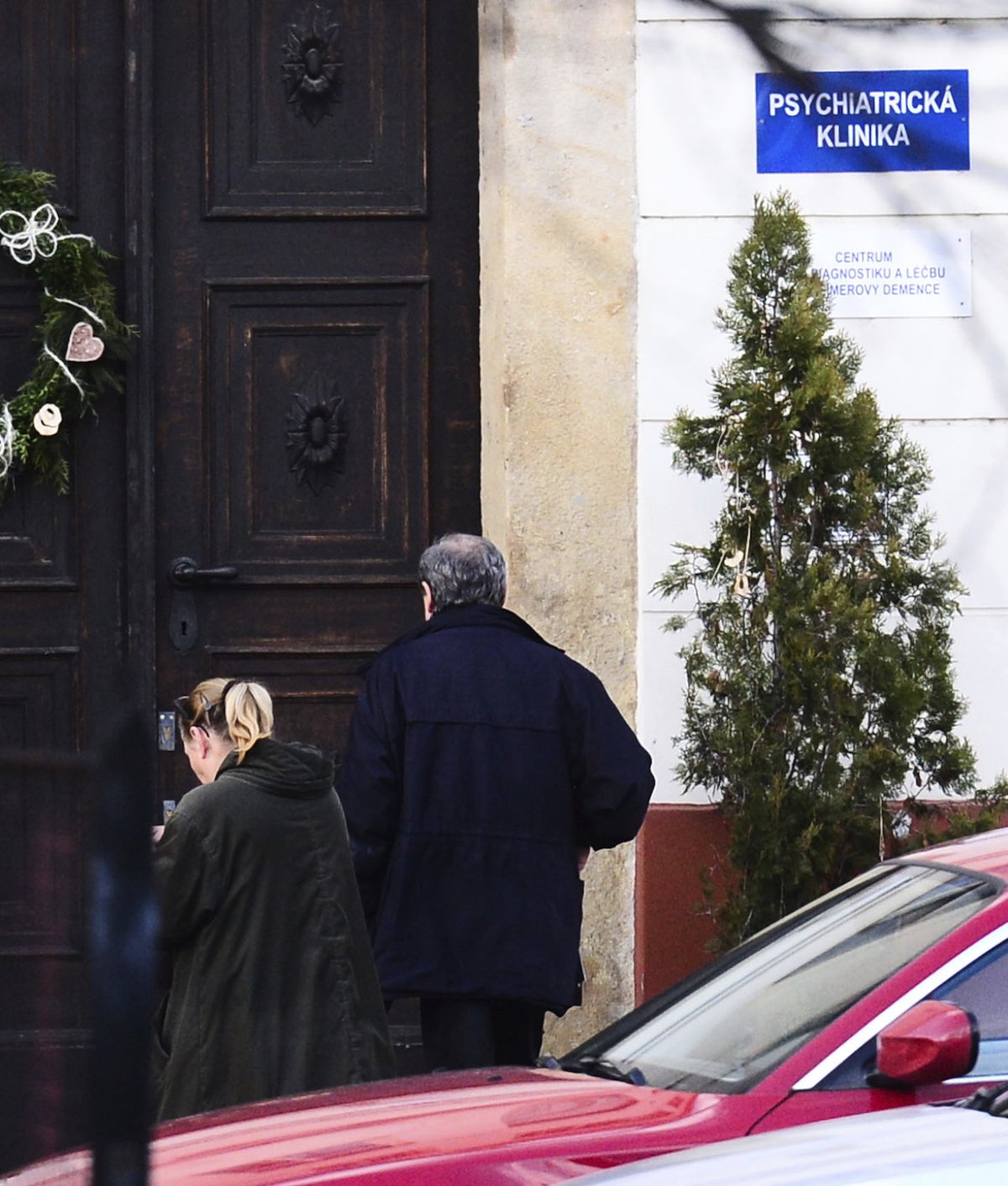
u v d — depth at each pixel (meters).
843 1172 6.29
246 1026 14.12
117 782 3.72
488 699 16.45
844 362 18.83
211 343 22.97
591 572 21.31
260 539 23.00
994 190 21.39
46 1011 3.71
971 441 21.30
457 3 23.06
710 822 20.73
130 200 22.70
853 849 18.06
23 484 22.81
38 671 22.81
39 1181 3.70
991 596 21.16
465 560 16.98
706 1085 10.62
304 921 14.44
